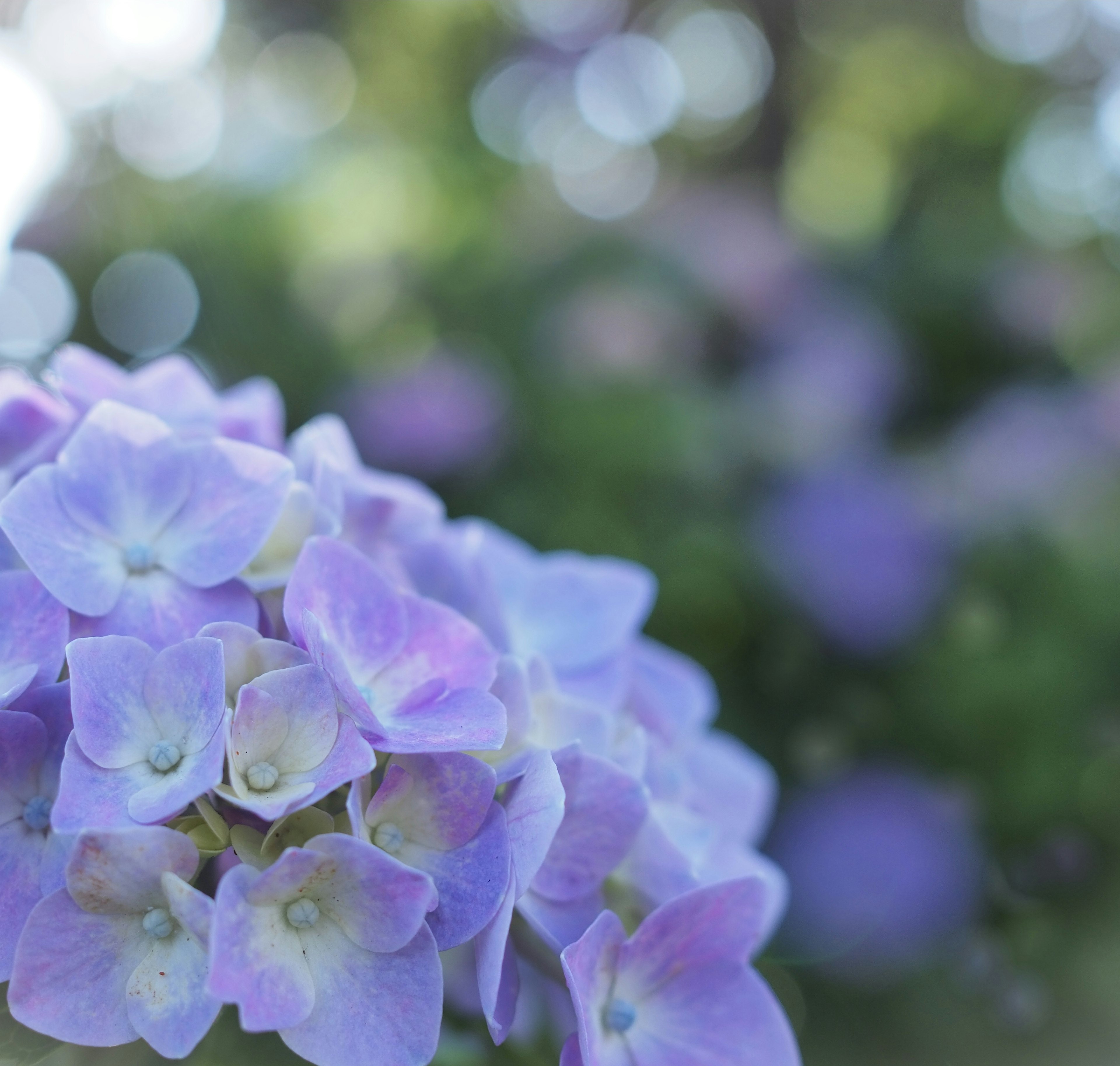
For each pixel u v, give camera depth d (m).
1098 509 0.74
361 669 0.34
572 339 0.80
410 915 0.31
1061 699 0.70
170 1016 0.31
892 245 0.94
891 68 1.44
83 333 0.81
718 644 0.73
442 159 1.00
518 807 0.33
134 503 0.34
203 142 0.95
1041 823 0.69
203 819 0.32
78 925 0.31
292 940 0.31
